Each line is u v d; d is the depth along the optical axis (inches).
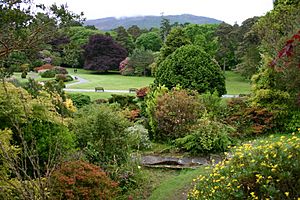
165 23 2375.7
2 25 260.7
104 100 741.9
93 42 1851.6
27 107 230.8
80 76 1626.5
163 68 514.6
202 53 501.7
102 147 296.4
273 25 623.5
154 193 267.0
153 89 518.0
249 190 175.3
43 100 279.1
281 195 164.6
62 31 277.3
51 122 263.3
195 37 1633.9
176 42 834.2
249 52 1153.4
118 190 228.4
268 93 424.5
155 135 419.8
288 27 559.8
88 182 204.7
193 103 413.4
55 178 188.5
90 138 299.0
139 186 281.3
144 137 392.5
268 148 195.6
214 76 496.7
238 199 171.0
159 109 414.9
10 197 152.3
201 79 489.7
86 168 215.0
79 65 1966.0
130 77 1610.5
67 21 274.7
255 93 446.6
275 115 413.7
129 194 268.1
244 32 1619.1
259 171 178.9
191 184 264.2
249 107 440.5
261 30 695.7
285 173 168.2
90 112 324.2
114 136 300.0
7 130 208.5
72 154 268.4
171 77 496.4
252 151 207.3
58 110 330.3
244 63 1162.0
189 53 499.2
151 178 303.1
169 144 398.9
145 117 512.1
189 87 488.1
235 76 1573.6
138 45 2159.2
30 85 370.0
